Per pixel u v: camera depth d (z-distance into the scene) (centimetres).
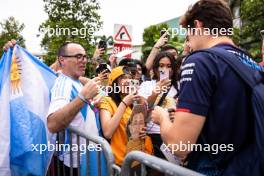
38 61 323
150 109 293
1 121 289
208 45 179
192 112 157
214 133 161
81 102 262
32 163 286
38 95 301
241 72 160
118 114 285
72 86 291
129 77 311
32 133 290
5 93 297
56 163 307
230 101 158
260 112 154
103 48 416
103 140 235
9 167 287
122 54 506
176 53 405
